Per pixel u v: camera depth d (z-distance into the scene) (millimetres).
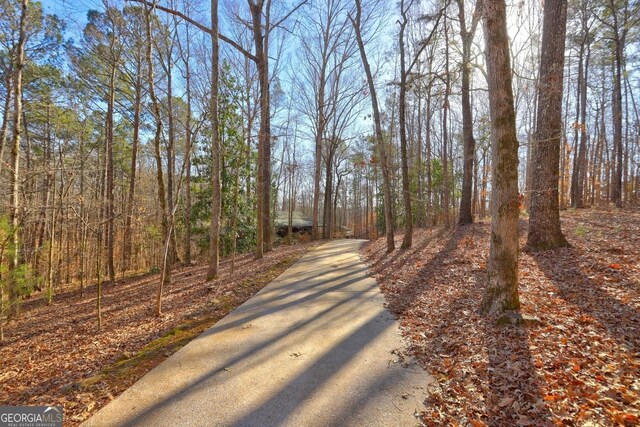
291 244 23922
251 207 18703
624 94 21953
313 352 4293
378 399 3162
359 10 12023
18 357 5312
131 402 3271
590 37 17359
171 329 5527
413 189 25188
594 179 22031
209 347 4590
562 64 7430
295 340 4723
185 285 9797
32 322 7922
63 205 7703
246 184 17641
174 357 4309
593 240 7699
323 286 8133
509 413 2787
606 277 5449
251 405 3133
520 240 9344
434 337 4590
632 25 15047
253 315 6000
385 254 12188
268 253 16344
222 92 14734
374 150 25828
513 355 3680
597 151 24344
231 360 4137
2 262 6367
